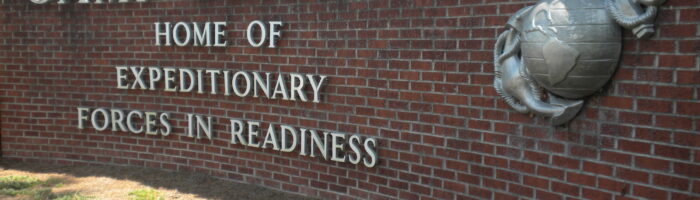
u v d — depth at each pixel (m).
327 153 5.42
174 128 6.44
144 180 6.30
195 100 6.26
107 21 6.62
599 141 3.90
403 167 4.95
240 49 5.86
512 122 4.30
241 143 5.99
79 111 6.87
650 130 3.67
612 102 3.82
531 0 4.07
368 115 5.11
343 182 5.38
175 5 6.21
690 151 3.52
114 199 5.69
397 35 4.85
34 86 7.09
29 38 7.02
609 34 3.64
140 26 6.45
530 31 3.87
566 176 4.07
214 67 6.06
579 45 3.67
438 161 4.73
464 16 4.45
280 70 5.63
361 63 5.10
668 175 3.62
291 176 5.74
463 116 4.55
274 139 5.73
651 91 3.64
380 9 4.93
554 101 4.00
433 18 4.63
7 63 7.16
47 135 7.11
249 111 5.92
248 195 5.77
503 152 4.38
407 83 4.84
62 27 6.85
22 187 6.16
